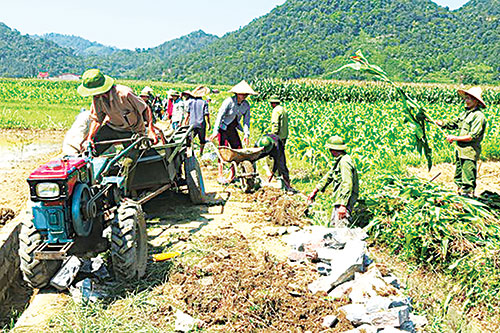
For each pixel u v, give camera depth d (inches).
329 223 276.7
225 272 213.0
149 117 265.0
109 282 207.3
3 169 464.8
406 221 248.1
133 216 204.1
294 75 7278.5
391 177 305.1
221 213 309.6
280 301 188.7
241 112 380.8
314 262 231.3
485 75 6392.7
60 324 173.8
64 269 202.7
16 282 217.3
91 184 210.1
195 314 183.9
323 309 185.9
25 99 1429.6
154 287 203.9
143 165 275.6
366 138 534.3
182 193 356.2
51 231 185.5
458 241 228.5
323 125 605.6
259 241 261.3
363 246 216.7
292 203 303.1
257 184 369.1
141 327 173.5
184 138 310.8
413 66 7091.5
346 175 247.9
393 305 177.6
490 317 197.0
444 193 260.4
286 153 502.3
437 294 211.6
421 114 289.4
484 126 297.3
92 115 255.4
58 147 602.9
